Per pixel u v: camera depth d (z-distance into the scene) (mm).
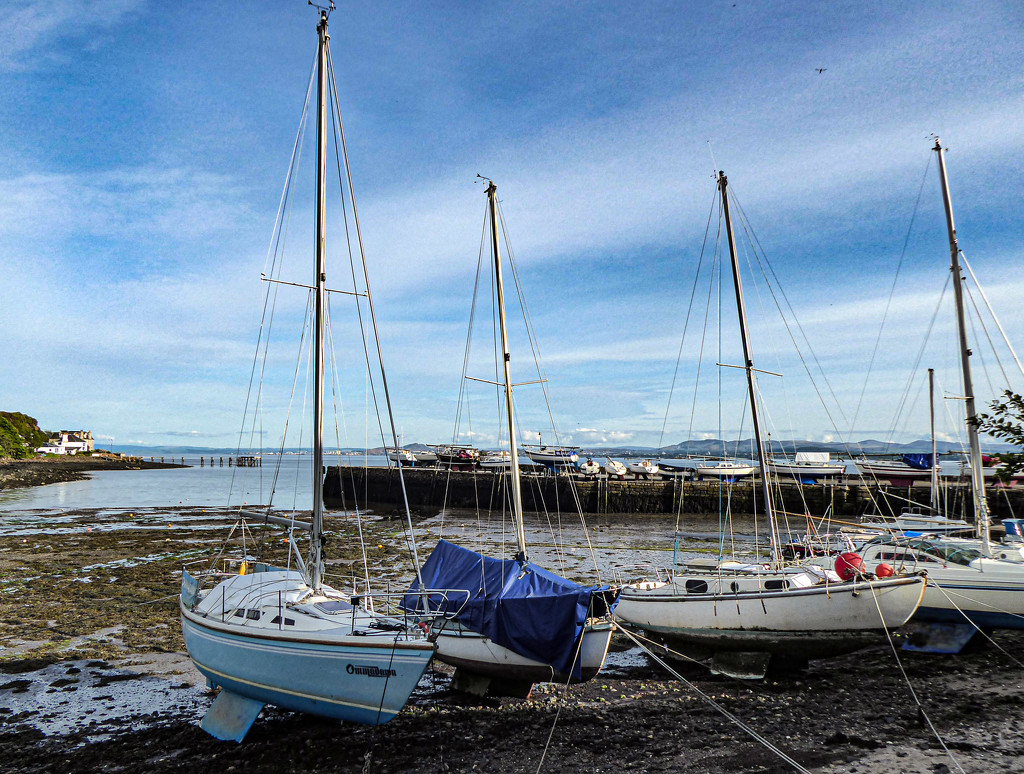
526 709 11227
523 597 10789
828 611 11930
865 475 41812
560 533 34719
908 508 34594
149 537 31844
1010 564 13852
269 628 10055
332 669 9438
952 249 17406
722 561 16047
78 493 61250
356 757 9445
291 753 9570
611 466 50031
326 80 11758
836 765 8953
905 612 11539
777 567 14531
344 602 10836
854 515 37562
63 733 10398
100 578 22156
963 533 21047
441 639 11656
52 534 32938
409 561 25156
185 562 25047
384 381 12508
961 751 9289
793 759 9164
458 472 50438
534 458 54656
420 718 10828
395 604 14289
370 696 9250
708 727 10352
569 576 22672
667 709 11164
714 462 47812
